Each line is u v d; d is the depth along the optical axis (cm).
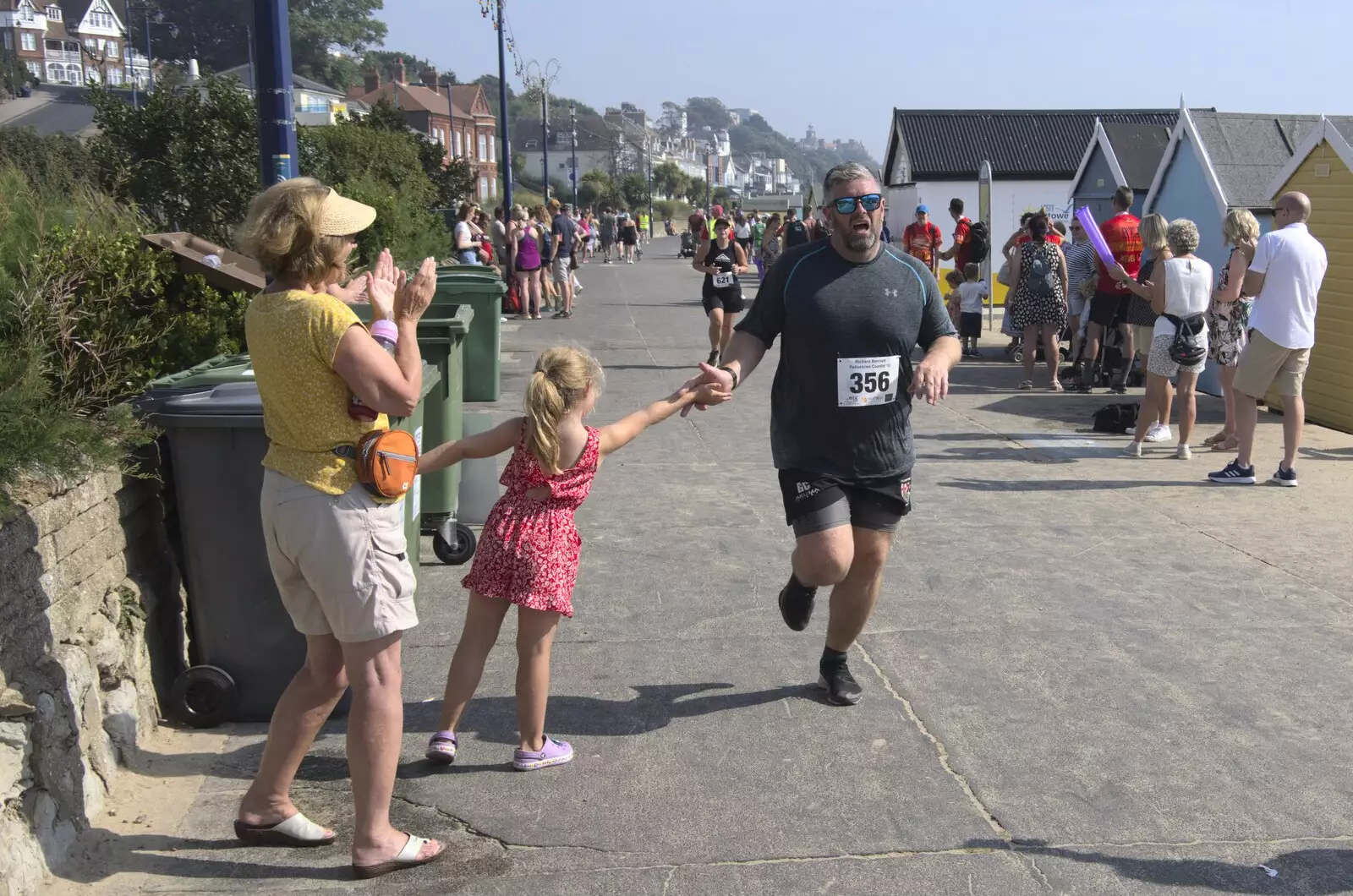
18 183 636
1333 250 1054
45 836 338
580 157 13388
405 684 493
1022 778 414
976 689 489
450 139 9888
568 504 408
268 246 327
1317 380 1078
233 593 436
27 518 358
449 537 645
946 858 364
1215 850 368
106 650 397
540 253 2186
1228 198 1258
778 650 530
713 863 361
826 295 430
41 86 8681
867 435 436
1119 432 1029
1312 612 582
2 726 331
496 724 456
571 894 344
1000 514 763
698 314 2152
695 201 15100
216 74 1462
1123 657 524
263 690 444
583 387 397
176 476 429
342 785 407
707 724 456
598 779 413
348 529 329
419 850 357
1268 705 475
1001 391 1265
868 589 456
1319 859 364
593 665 513
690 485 838
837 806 395
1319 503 791
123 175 782
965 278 1605
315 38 11006
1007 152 2514
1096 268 1239
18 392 388
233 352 593
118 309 539
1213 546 692
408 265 1473
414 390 333
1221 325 941
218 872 352
